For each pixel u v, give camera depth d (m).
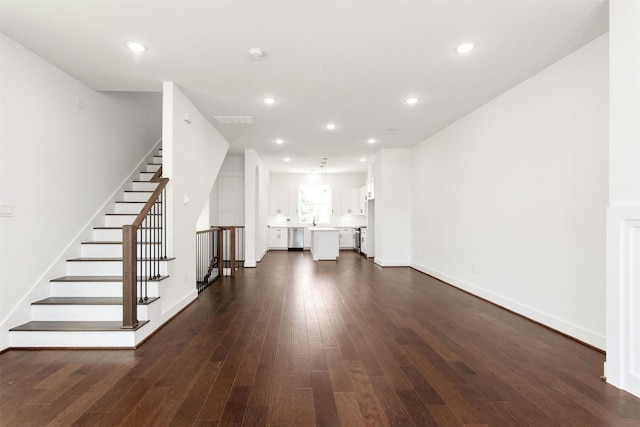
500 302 4.07
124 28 2.63
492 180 4.23
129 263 2.81
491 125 4.24
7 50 2.77
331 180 11.56
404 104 4.41
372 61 3.21
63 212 3.46
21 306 2.89
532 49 2.96
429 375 2.31
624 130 2.10
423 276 6.20
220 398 2.01
